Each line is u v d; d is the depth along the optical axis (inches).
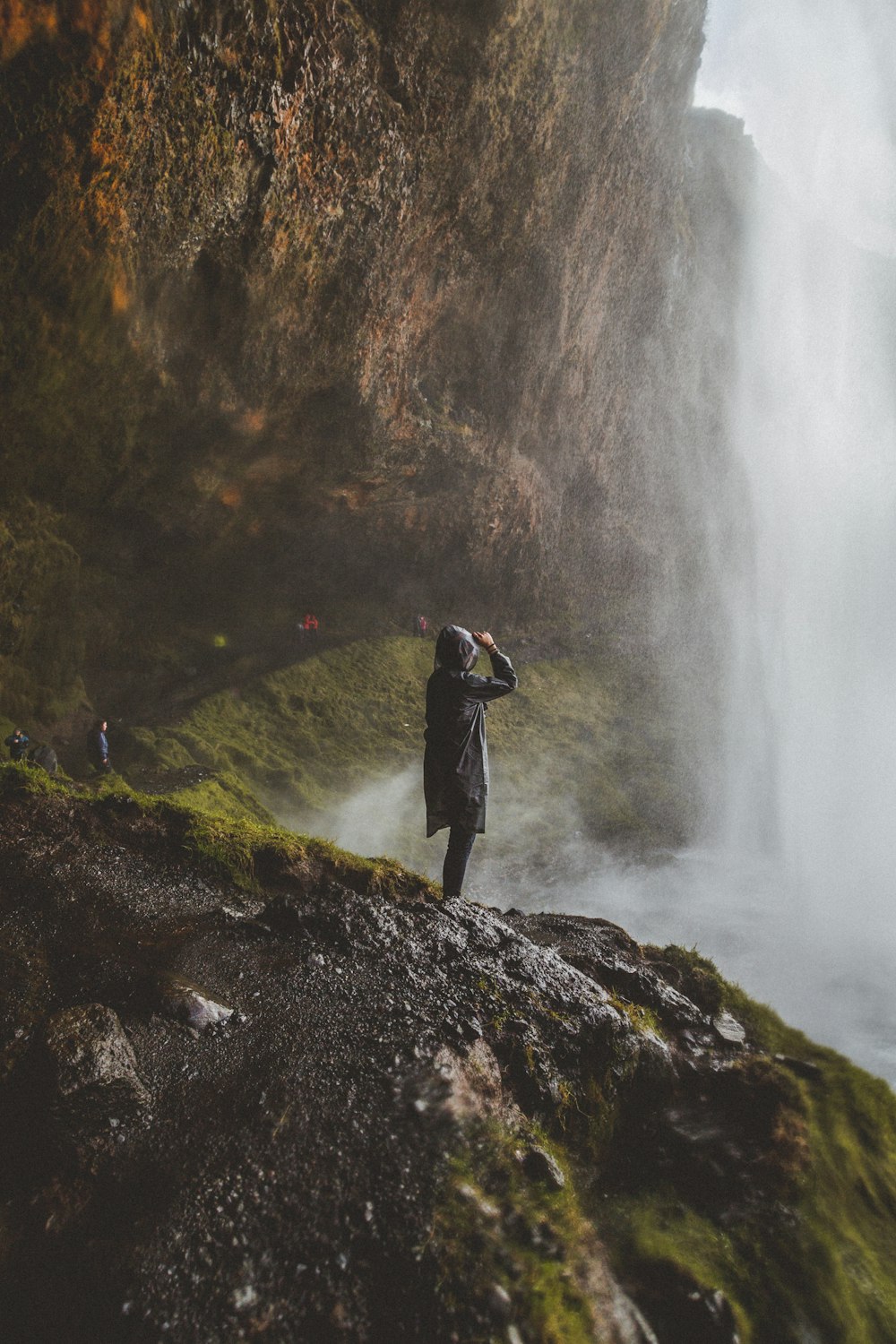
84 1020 118.9
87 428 698.8
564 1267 94.0
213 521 928.3
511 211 919.7
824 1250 108.1
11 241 508.7
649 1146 125.1
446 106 751.1
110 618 930.1
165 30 482.0
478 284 957.8
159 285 619.2
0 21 414.9
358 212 712.4
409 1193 97.4
